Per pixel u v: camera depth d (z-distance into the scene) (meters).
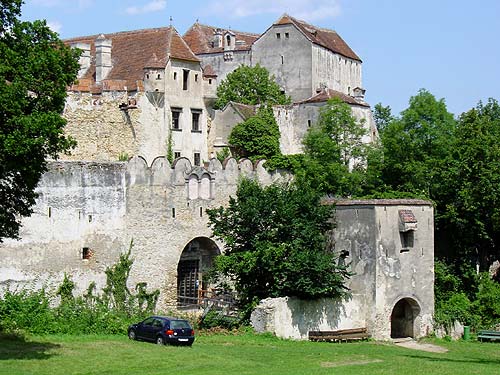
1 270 55.44
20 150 36.38
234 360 43.50
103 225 60.69
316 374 38.50
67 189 58.78
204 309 61.34
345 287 58.62
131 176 62.38
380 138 89.56
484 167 72.75
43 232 57.47
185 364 41.00
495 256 78.19
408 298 62.56
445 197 74.06
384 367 42.41
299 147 97.31
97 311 55.59
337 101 85.31
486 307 69.44
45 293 57.38
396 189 77.19
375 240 60.22
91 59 86.19
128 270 61.94
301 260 55.72
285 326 56.34
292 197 58.59
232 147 87.88
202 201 66.94
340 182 77.25
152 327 47.72
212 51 113.75
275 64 109.75
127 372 38.31
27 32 39.44
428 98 81.50
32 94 43.97
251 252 56.56
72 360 39.94
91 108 76.94
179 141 83.38
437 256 73.38
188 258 67.00
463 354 55.59
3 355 40.34
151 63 81.56
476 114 75.62
